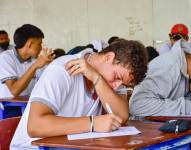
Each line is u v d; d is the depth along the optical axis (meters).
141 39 6.65
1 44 6.21
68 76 1.62
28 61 3.53
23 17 8.03
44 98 1.54
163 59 2.23
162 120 1.94
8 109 3.23
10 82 3.38
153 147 1.33
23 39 3.44
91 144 1.32
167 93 2.20
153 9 6.49
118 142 1.32
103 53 1.65
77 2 7.33
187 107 2.12
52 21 7.68
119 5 6.85
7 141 1.83
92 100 1.71
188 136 1.47
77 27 7.39
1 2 8.26
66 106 1.63
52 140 1.43
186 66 2.21
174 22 6.30
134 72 1.56
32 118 1.52
